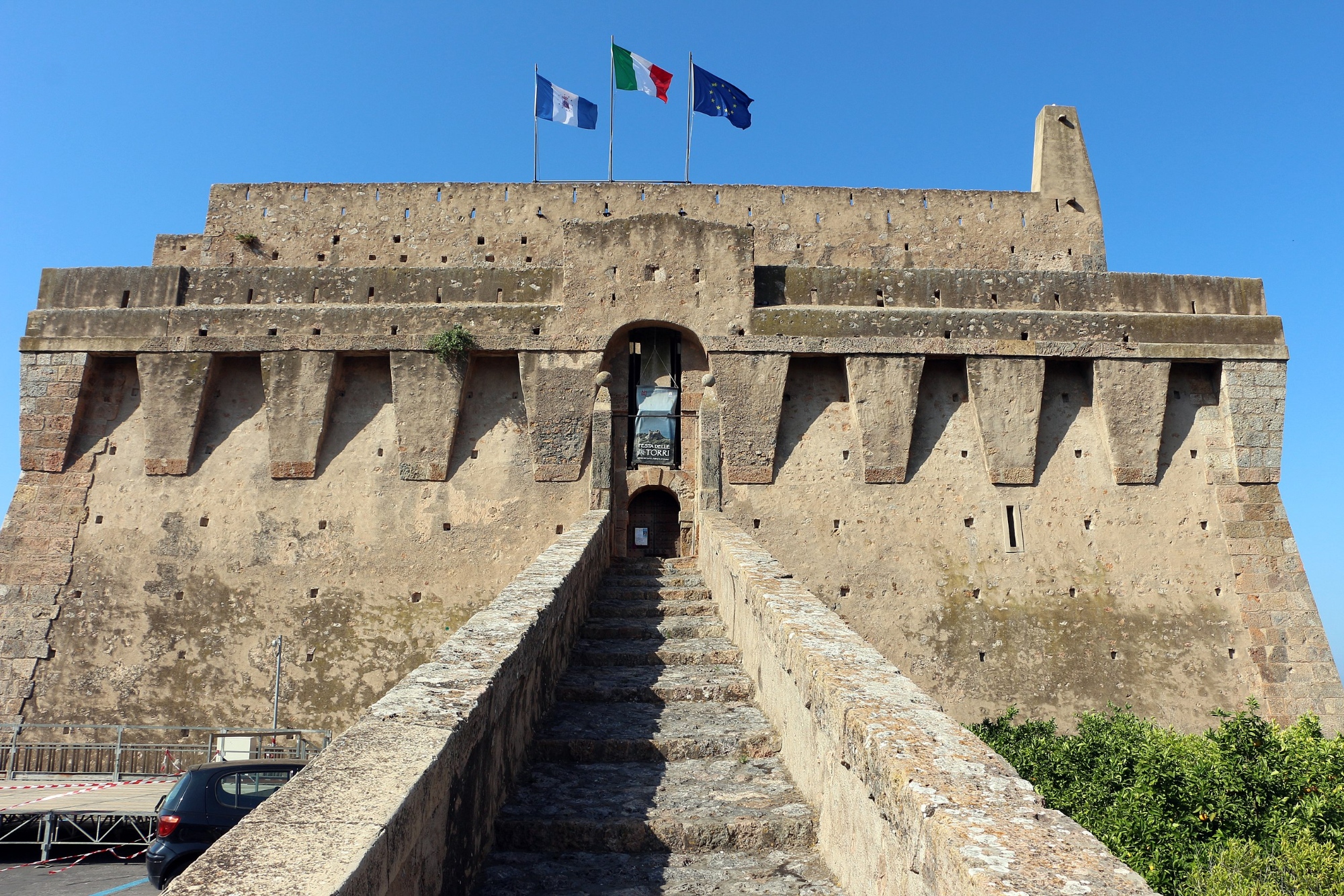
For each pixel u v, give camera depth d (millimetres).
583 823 7098
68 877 14312
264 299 22500
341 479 21344
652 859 6875
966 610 20844
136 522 21109
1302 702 20547
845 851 6195
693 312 21828
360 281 22484
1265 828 11367
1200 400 22531
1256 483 21797
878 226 26609
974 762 5109
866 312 21938
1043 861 3912
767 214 26562
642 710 10398
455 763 5574
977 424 21828
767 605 10109
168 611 20625
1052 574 21156
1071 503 21594
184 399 21500
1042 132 27891
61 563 20891
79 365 21781
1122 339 22156
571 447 21328
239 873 3652
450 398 21422
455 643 8070
